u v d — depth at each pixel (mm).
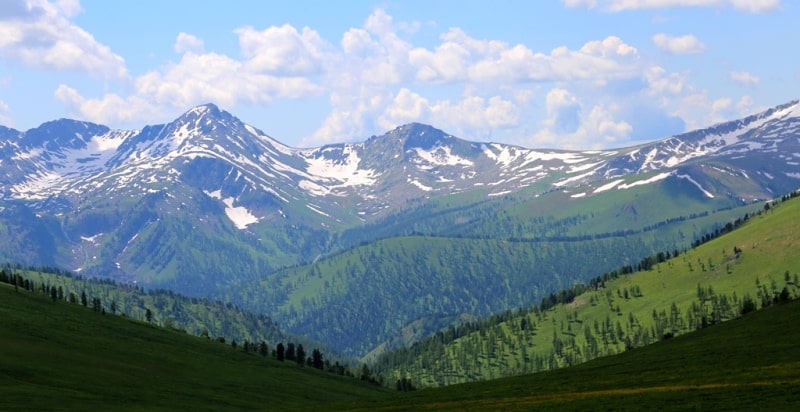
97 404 151125
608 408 119188
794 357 149250
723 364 156500
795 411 100000
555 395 146250
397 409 150250
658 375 157250
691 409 109375
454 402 154875
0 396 143625
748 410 103875
